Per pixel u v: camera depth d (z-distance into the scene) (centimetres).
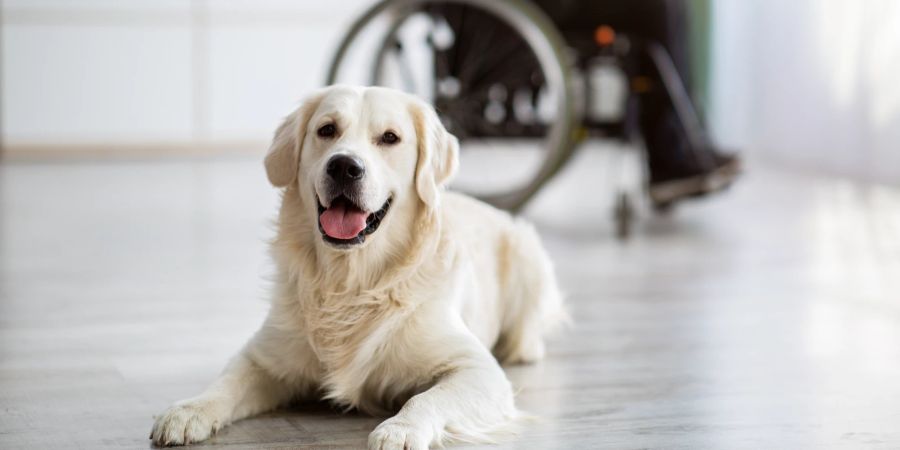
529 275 250
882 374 240
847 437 195
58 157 654
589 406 215
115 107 666
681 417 208
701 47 742
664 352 261
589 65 425
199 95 680
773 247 411
